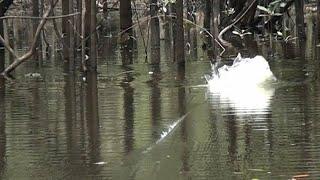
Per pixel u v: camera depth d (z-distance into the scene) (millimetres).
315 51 17297
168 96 10320
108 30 27484
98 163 6332
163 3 20812
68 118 8648
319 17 20828
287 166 5988
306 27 26125
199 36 24500
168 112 8883
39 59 17062
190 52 18625
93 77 13117
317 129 7445
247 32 24359
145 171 5996
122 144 7090
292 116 8234
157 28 24172
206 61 15781
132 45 21344
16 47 20734
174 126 7945
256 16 24953
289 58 15656
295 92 10180
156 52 18766
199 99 9875
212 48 18953
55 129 7961
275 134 7285
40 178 5867
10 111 9281
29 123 8375
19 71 14312
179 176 5797
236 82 11570
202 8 25422
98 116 8734
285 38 22062
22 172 6074
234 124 7914
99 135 7559
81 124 8227
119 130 7805
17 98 10484
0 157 6645
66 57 16984
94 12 13891
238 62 13062
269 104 9180
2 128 8078
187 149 6770
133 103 9719
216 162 6215
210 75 12711
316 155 6336
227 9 24578
